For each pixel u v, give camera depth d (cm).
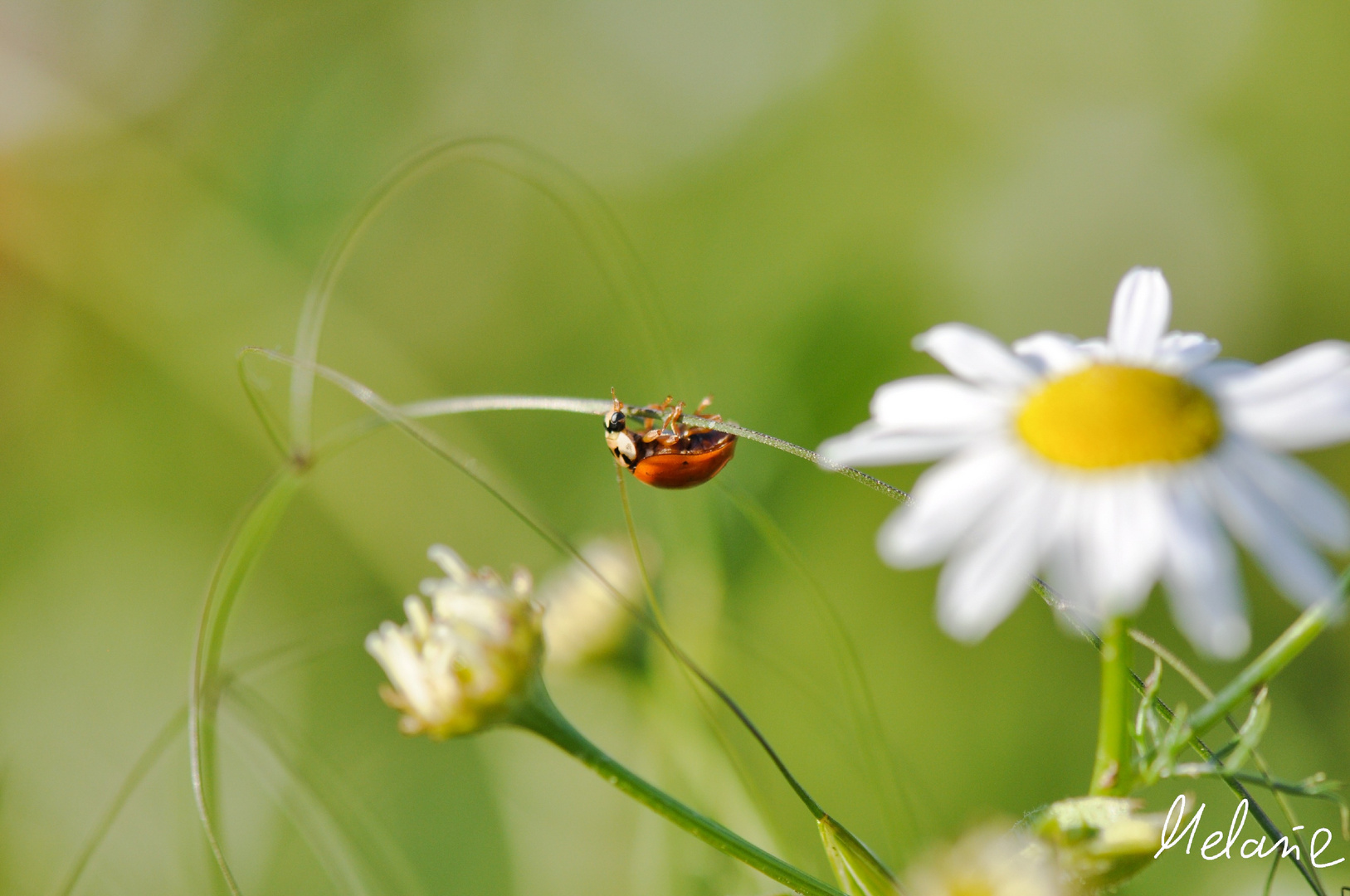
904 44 44
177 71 37
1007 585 16
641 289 26
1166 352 17
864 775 21
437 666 17
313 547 33
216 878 21
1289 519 16
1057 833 16
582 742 17
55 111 35
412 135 41
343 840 20
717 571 22
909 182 42
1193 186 39
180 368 34
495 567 29
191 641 31
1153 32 41
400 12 42
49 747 26
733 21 45
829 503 30
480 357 40
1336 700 26
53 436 34
